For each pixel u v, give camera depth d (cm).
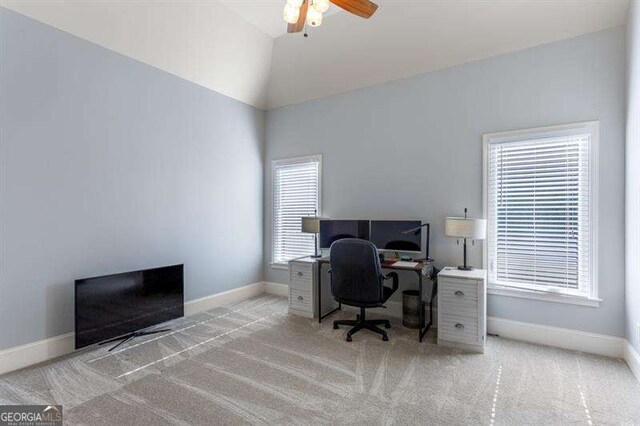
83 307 269
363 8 235
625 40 263
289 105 472
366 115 405
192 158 392
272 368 253
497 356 273
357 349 288
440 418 192
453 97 346
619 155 266
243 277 462
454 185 346
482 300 279
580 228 286
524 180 310
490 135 325
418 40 341
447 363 261
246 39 395
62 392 218
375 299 296
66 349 277
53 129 271
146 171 343
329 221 400
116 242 317
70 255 283
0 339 244
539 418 192
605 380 233
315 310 377
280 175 486
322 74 418
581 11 272
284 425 186
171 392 219
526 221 310
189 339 310
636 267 237
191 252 391
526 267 310
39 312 264
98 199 303
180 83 376
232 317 377
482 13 300
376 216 396
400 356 274
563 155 292
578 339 283
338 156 427
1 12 243
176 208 374
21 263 254
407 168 375
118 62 317
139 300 310
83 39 290
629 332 253
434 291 336
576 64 284
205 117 407
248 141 470
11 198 249
